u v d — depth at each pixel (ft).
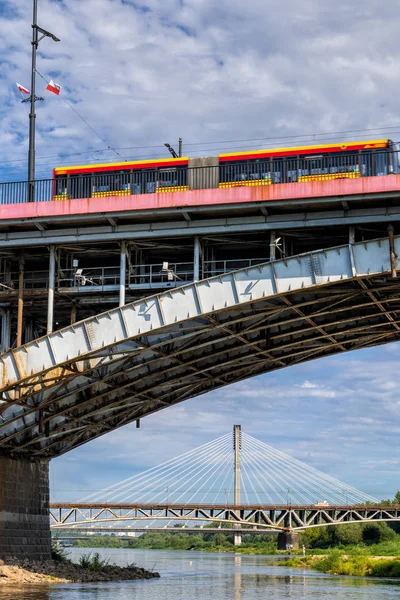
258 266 131.23
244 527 446.19
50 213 142.10
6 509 172.04
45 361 138.51
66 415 163.94
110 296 149.48
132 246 148.46
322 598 128.77
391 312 149.89
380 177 129.29
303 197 131.95
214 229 139.64
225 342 155.43
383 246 127.65
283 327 153.07
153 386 165.17
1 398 143.23
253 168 140.77
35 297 152.25
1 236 147.95
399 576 204.23
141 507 386.93
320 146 138.21
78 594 130.00
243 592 143.33
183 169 143.33
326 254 129.29
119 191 146.10
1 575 158.10
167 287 143.33
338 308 141.28
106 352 140.36
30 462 185.47
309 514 408.87
